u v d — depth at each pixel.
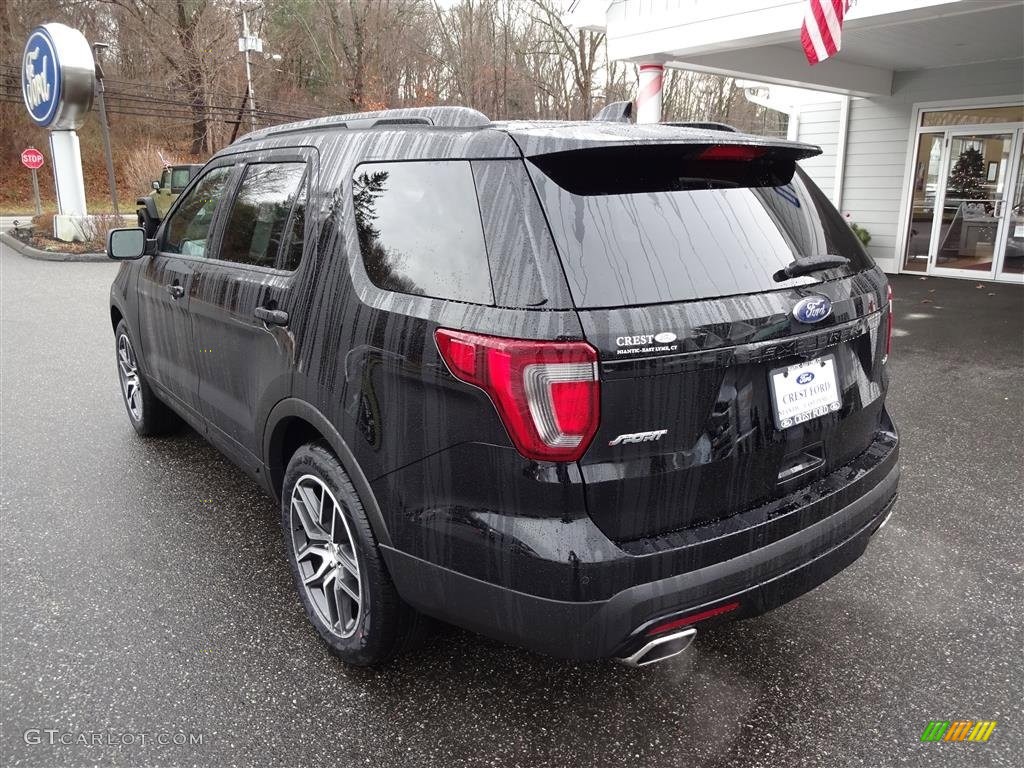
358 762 2.31
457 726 2.46
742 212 2.28
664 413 1.97
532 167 2.05
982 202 12.12
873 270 2.69
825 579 2.37
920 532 3.76
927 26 9.15
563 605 1.95
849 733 2.43
